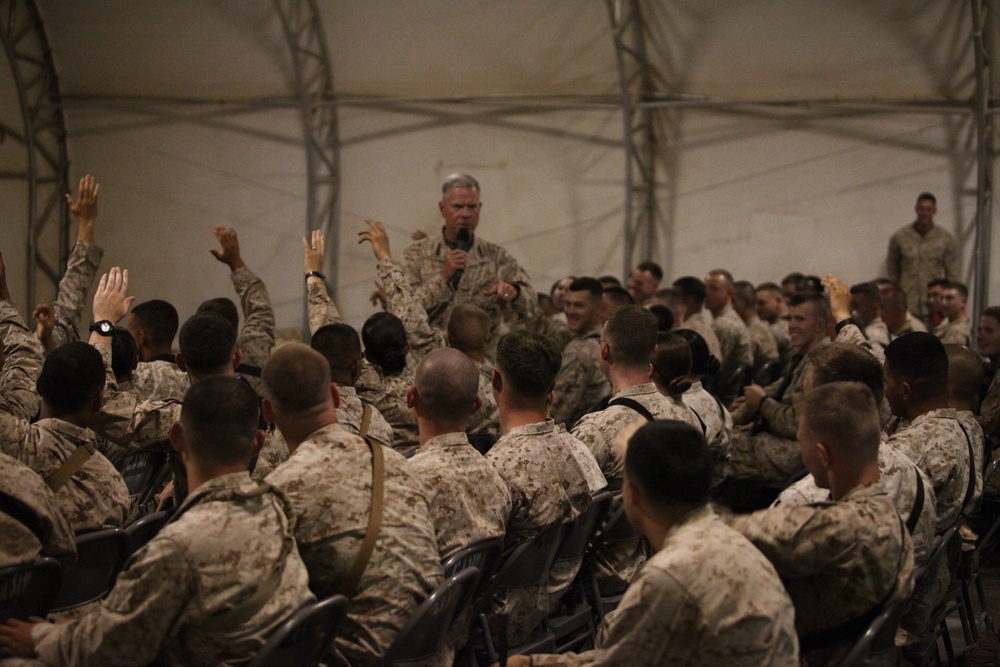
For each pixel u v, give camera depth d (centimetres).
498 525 276
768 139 976
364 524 238
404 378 439
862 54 925
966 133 916
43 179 1020
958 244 925
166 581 204
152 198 1045
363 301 1041
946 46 901
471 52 995
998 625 353
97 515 289
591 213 1012
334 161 1037
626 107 973
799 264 976
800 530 229
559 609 337
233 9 980
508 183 1022
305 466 241
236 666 209
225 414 222
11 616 238
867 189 951
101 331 373
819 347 322
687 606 195
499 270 585
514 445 297
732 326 738
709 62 969
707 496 212
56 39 1004
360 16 984
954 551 346
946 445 324
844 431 238
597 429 344
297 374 250
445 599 238
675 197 1009
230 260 520
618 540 344
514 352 302
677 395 388
